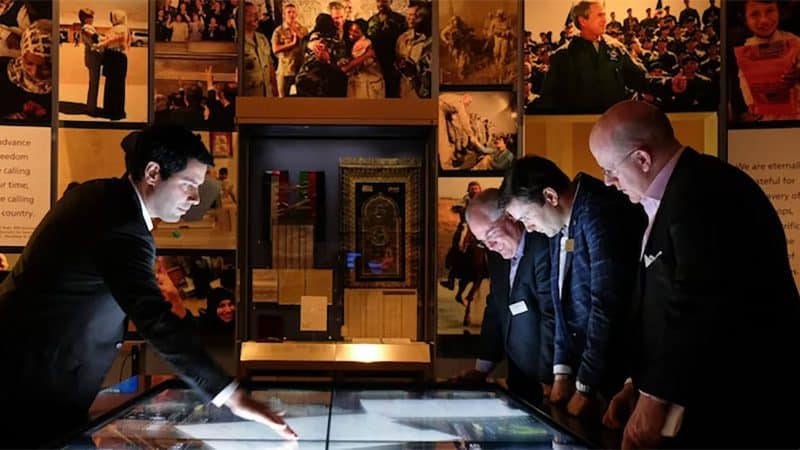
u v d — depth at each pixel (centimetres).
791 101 392
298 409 171
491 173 399
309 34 401
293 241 395
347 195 397
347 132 390
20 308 172
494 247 253
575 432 146
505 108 402
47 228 176
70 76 393
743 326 137
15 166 391
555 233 216
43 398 175
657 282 154
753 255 138
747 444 136
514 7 402
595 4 398
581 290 204
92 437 141
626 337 184
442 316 392
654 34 397
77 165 394
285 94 400
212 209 392
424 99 372
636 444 137
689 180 143
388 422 157
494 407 174
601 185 204
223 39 399
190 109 396
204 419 159
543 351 229
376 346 377
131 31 396
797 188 391
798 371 140
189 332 168
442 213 396
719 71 396
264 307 393
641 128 151
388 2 402
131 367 375
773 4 392
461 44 400
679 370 134
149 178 178
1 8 391
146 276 172
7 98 392
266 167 399
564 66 400
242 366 365
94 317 179
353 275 395
